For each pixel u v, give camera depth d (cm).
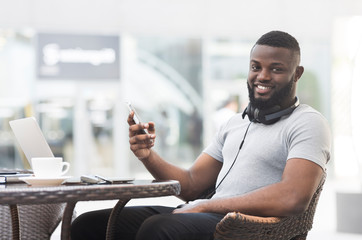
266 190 218
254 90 246
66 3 1065
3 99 1044
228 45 1133
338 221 620
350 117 603
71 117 1065
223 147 260
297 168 219
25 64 1052
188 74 1120
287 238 217
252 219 202
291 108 240
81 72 1069
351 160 1127
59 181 205
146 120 1105
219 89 1127
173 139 1111
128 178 219
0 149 1034
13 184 218
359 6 1152
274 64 240
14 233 219
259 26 1141
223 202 222
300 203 214
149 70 1107
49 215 272
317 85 1153
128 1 1095
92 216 260
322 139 225
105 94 1080
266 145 237
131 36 1099
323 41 1155
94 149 1069
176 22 1117
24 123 257
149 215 258
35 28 1054
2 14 1045
